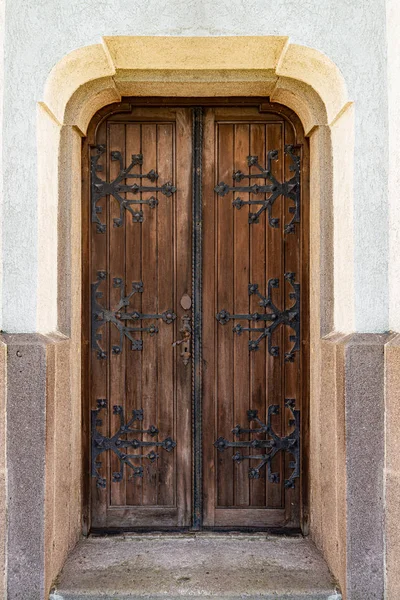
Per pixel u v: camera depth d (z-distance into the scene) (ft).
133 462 10.50
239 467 10.50
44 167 8.81
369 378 8.50
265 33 8.57
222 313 10.43
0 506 8.21
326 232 9.63
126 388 10.47
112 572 9.00
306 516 10.36
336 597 8.52
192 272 10.43
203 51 9.05
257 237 10.48
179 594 8.46
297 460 10.45
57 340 8.93
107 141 10.48
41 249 8.68
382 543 8.45
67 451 9.46
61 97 9.22
